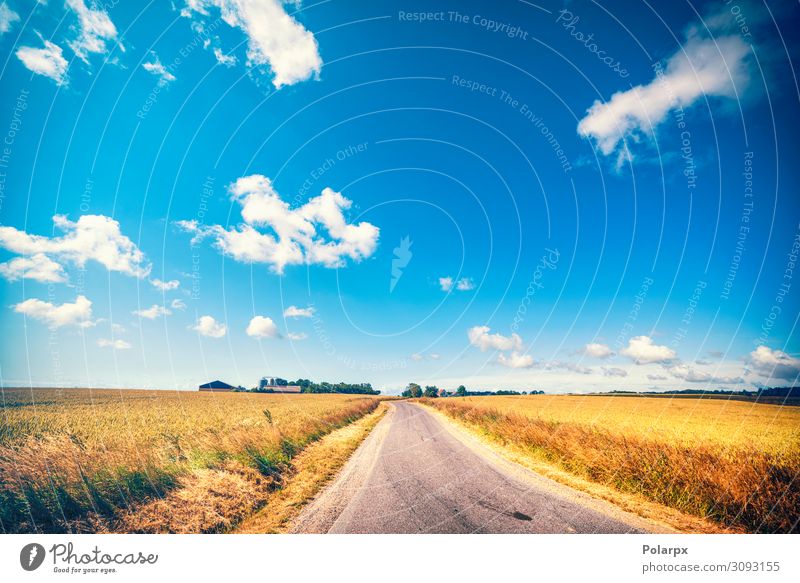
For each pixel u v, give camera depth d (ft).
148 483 21.70
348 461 32.89
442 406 98.12
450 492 23.27
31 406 84.07
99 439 33.42
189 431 37.78
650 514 20.26
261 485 24.84
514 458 33.58
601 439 29.73
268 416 43.68
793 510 18.88
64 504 18.70
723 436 35.70
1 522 17.43
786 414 78.02
